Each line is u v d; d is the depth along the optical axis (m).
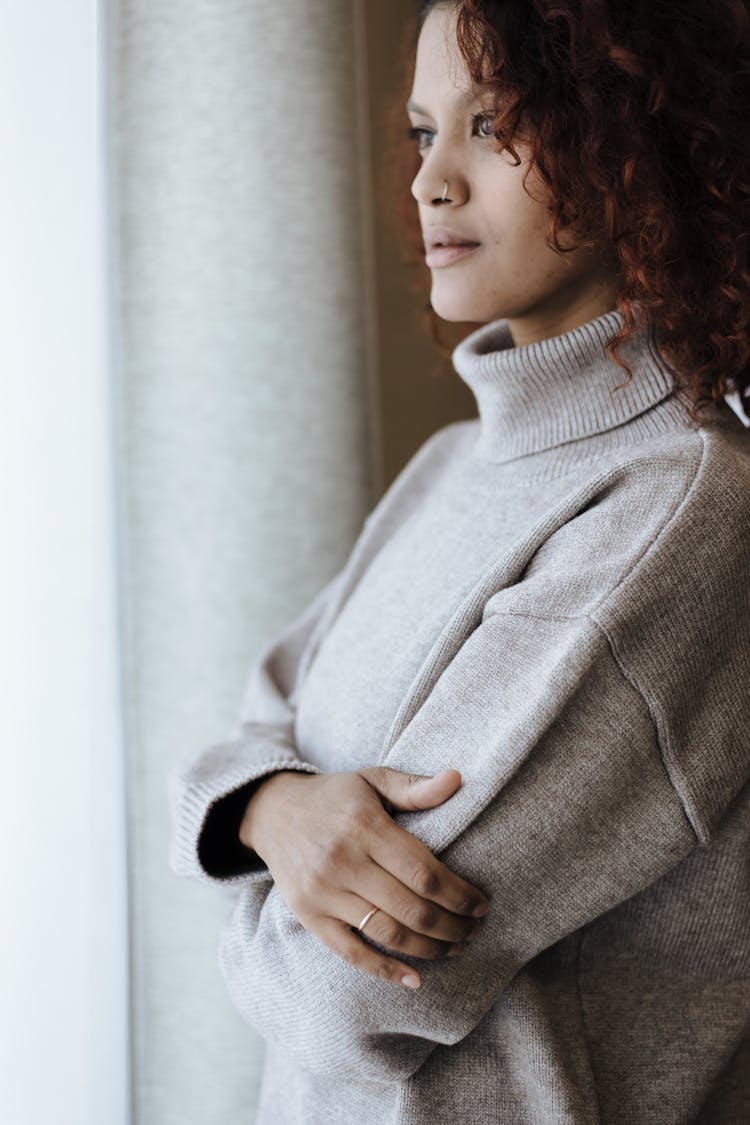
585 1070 0.77
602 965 0.81
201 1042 1.33
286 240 1.37
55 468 1.21
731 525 0.76
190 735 1.36
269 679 1.15
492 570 0.82
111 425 1.32
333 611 1.13
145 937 1.35
